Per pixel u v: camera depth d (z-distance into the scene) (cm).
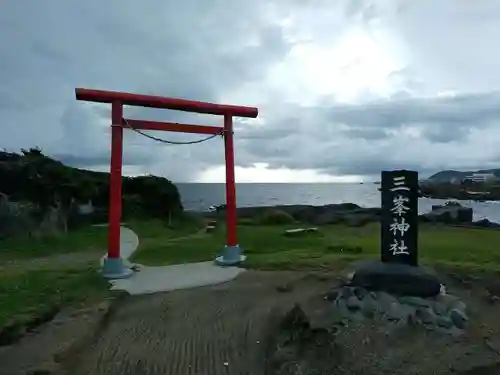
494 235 2228
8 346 768
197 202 7419
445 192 9144
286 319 876
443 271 1290
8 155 2680
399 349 757
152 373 667
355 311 916
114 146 1335
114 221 1330
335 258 1513
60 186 2727
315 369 676
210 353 743
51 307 970
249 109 1518
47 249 1992
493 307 986
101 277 1289
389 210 1022
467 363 709
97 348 766
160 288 1184
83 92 1285
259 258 1553
